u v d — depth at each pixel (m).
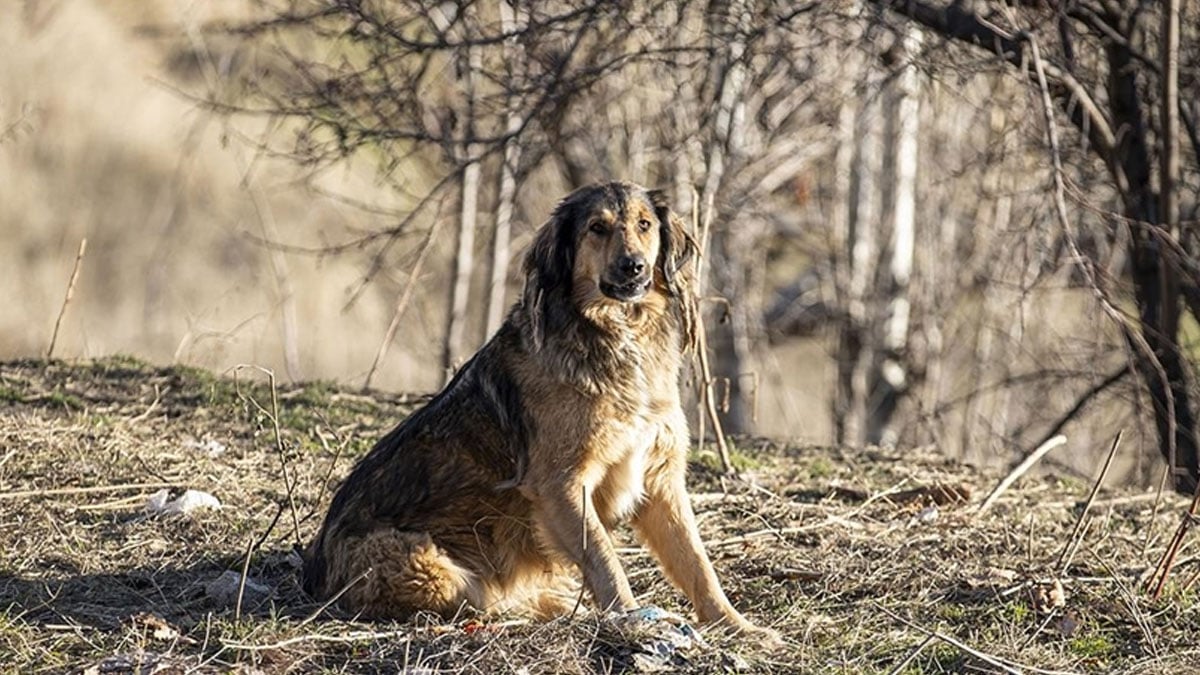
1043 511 10.75
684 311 8.50
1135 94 14.62
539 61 14.41
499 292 20.39
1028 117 14.70
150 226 28.36
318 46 20.17
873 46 14.65
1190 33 14.95
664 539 8.17
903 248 22.09
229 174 29.27
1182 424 14.32
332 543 8.13
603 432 7.91
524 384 8.03
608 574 7.79
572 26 15.23
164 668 6.93
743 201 20.62
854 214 22.53
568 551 7.90
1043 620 8.08
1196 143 14.70
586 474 7.94
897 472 12.16
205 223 28.48
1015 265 19.52
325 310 26.81
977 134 21.89
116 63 30.39
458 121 16.25
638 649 7.20
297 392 13.73
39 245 27.70
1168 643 7.74
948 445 22.53
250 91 18.84
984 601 8.36
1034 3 14.14
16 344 24.59
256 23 15.30
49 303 26.39
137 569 8.66
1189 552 9.56
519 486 8.01
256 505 10.12
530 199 22.22
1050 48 14.23
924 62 14.48
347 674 7.01
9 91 28.67
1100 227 16.53
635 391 7.97
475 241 21.66
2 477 10.36
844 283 23.25
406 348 24.28
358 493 8.23
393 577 7.83
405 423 8.51
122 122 29.70
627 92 19.62
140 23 30.66
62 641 7.33
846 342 22.94
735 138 20.02
